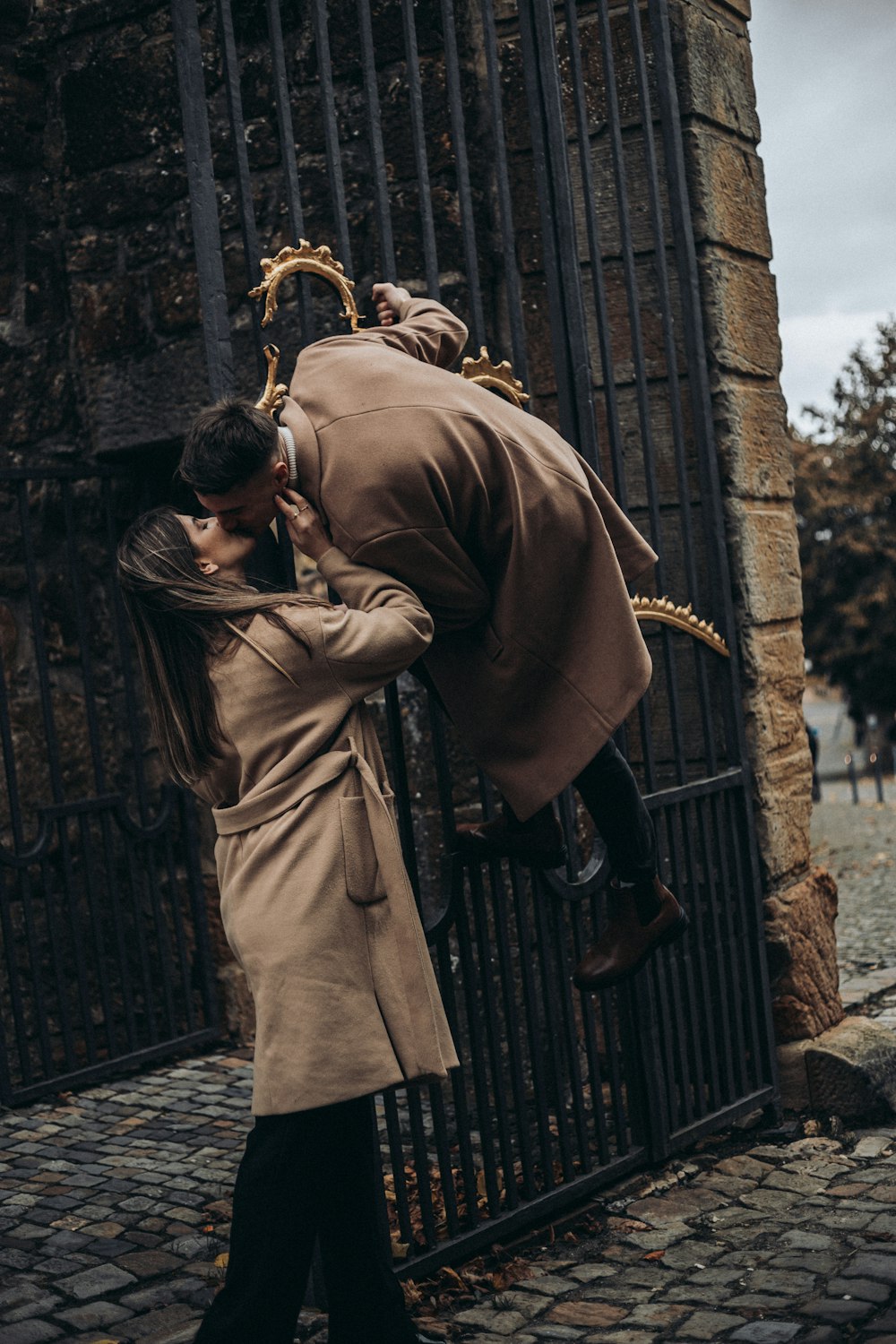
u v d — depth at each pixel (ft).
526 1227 10.64
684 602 13.47
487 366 10.24
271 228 14.78
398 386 7.77
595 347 13.73
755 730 13.43
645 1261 10.09
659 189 13.32
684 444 12.64
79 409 16.34
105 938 16.67
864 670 90.22
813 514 89.92
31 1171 12.36
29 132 16.29
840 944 22.27
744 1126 13.00
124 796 15.66
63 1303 9.47
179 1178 12.05
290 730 7.32
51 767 14.99
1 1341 8.82
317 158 14.44
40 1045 14.71
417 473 7.49
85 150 16.02
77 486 16.57
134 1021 15.64
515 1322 9.14
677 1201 11.26
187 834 16.53
